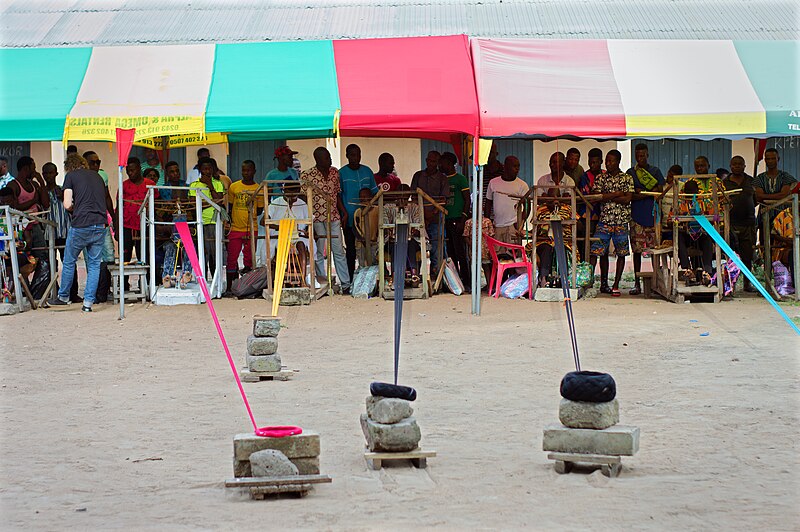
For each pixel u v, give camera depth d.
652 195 14.51
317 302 14.41
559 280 14.52
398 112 12.61
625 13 23.44
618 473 5.29
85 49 14.49
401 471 5.41
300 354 9.84
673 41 14.23
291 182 14.59
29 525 4.54
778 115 12.59
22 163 14.78
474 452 5.82
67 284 14.31
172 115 12.66
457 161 17.70
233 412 7.11
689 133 12.59
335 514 4.62
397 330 5.73
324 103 12.82
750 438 6.07
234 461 5.11
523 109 12.71
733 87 13.16
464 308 13.46
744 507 4.66
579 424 5.38
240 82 13.41
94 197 13.73
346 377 8.49
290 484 4.91
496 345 10.20
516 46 14.06
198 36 22.64
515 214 15.52
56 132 12.64
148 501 4.91
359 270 15.27
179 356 9.88
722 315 12.43
